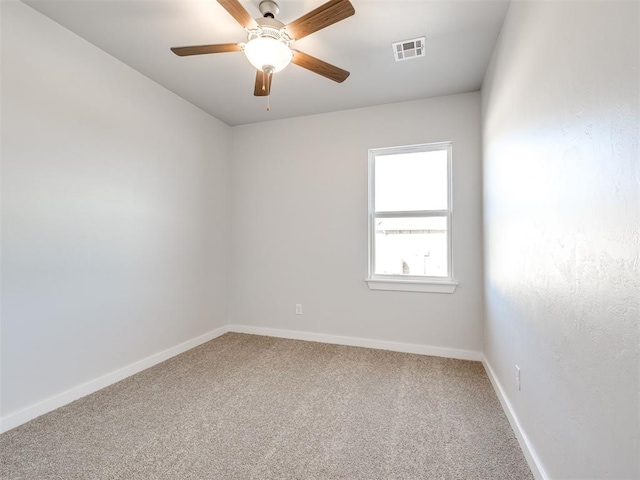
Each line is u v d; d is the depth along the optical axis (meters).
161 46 2.26
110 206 2.38
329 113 3.37
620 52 0.78
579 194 1.01
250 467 1.49
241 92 2.94
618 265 0.80
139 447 1.64
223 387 2.31
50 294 1.99
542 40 1.33
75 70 2.14
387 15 1.92
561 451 1.15
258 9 1.89
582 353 1.00
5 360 1.78
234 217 3.72
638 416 0.72
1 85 1.77
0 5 1.77
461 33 2.10
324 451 1.61
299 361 2.80
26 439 1.69
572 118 1.06
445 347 2.94
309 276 3.43
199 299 3.29
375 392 2.22
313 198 3.43
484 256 2.68
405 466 1.50
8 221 1.80
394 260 3.20
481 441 1.68
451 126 2.95
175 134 2.99
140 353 2.61
